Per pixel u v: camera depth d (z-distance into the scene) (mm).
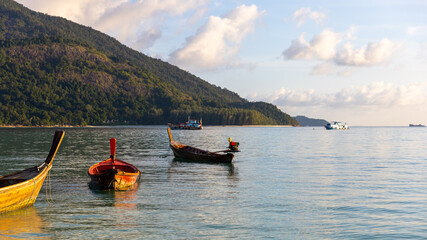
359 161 48750
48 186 28547
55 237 17562
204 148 75375
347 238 17906
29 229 18547
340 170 39219
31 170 24141
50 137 112562
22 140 93188
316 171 38281
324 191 27719
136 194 26172
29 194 22062
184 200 24516
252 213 21625
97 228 18812
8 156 50188
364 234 18406
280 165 43250
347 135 172875
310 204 23734
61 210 21859
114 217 20578
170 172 36812
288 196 25938
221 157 44438
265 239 17688
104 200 24266
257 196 25844
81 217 20547
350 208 22875
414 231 18844
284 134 180750
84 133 160500
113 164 32344
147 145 77938
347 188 28969
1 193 20062
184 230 18688
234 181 31703
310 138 131125
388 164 45406
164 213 21438
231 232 18500
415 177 34688
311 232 18641
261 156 55000
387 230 18969
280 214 21500
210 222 19922
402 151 68125
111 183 27125
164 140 100812
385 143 98875
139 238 17547
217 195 26062
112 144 32531
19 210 21719
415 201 24734
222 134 171000
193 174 35562
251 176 34531
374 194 26797
